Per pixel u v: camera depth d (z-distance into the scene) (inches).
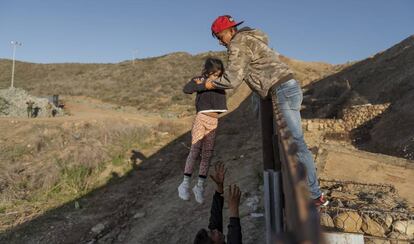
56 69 3486.7
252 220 330.6
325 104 1091.9
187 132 777.6
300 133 140.6
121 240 394.9
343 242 192.5
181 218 404.5
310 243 29.5
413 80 863.7
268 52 142.9
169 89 2410.2
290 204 48.8
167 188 505.4
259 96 145.3
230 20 149.8
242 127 788.6
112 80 2805.1
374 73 1172.5
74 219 449.4
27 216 461.1
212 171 512.7
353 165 387.5
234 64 142.3
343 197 286.2
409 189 323.9
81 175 569.3
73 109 1882.4
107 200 498.0
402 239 217.6
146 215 438.6
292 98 138.5
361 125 773.3
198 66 2952.8
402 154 554.9
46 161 618.2
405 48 1247.5
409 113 674.8
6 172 573.0
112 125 783.1
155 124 847.7
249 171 470.0
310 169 141.4
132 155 647.8
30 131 772.6
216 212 159.0
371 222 231.8
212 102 173.9
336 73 1472.7
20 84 2977.4
